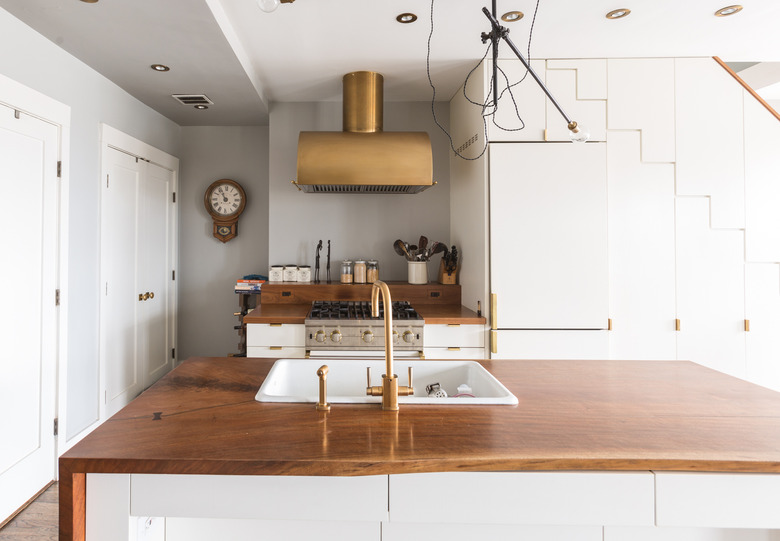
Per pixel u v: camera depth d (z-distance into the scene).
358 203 3.56
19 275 2.11
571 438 1.04
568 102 2.69
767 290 2.73
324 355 2.65
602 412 1.20
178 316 3.93
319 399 1.22
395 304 3.06
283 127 3.50
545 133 2.68
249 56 2.70
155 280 3.53
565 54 2.66
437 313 2.87
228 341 3.95
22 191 2.12
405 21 2.27
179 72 2.69
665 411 1.21
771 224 2.72
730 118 2.71
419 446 0.99
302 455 0.94
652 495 0.96
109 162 2.83
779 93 3.78
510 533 1.14
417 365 1.66
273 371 1.52
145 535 1.05
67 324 2.43
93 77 2.64
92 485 0.96
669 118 2.70
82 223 2.58
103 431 1.07
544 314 2.70
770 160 2.71
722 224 2.72
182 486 0.96
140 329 3.30
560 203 2.69
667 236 2.72
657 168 2.72
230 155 3.92
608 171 2.71
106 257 2.82
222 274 3.93
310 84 3.15
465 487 0.96
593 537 1.14
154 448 0.98
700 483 0.95
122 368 3.06
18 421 2.11
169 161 3.68
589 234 2.69
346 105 2.98
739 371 2.74
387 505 0.97
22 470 2.13
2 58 1.97
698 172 2.71
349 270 3.36
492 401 1.27
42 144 2.24
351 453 0.95
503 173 2.68
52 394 2.33
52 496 2.23
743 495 0.95
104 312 2.81
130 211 3.13
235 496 0.97
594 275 2.70
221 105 3.32
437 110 3.54
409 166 2.80
